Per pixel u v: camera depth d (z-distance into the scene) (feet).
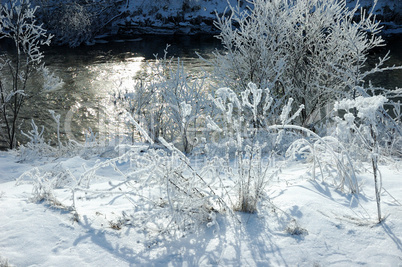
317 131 25.57
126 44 85.81
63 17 82.64
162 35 98.89
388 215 10.03
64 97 44.04
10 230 9.56
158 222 10.29
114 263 8.35
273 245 8.98
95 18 90.17
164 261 8.45
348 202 11.25
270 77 25.85
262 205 11.07
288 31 27.37
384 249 8.61
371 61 60.34
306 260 8.39
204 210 10.11
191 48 78.89
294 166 16.80
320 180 13.37
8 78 50.49
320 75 27.25
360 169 13.98
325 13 26.45
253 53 26.32
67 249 8.86
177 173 10.53
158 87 26.21
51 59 67.41
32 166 20.68
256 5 26.25
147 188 12.60
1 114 37.24
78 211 10.94
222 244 9.09
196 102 24.21
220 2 101.40
